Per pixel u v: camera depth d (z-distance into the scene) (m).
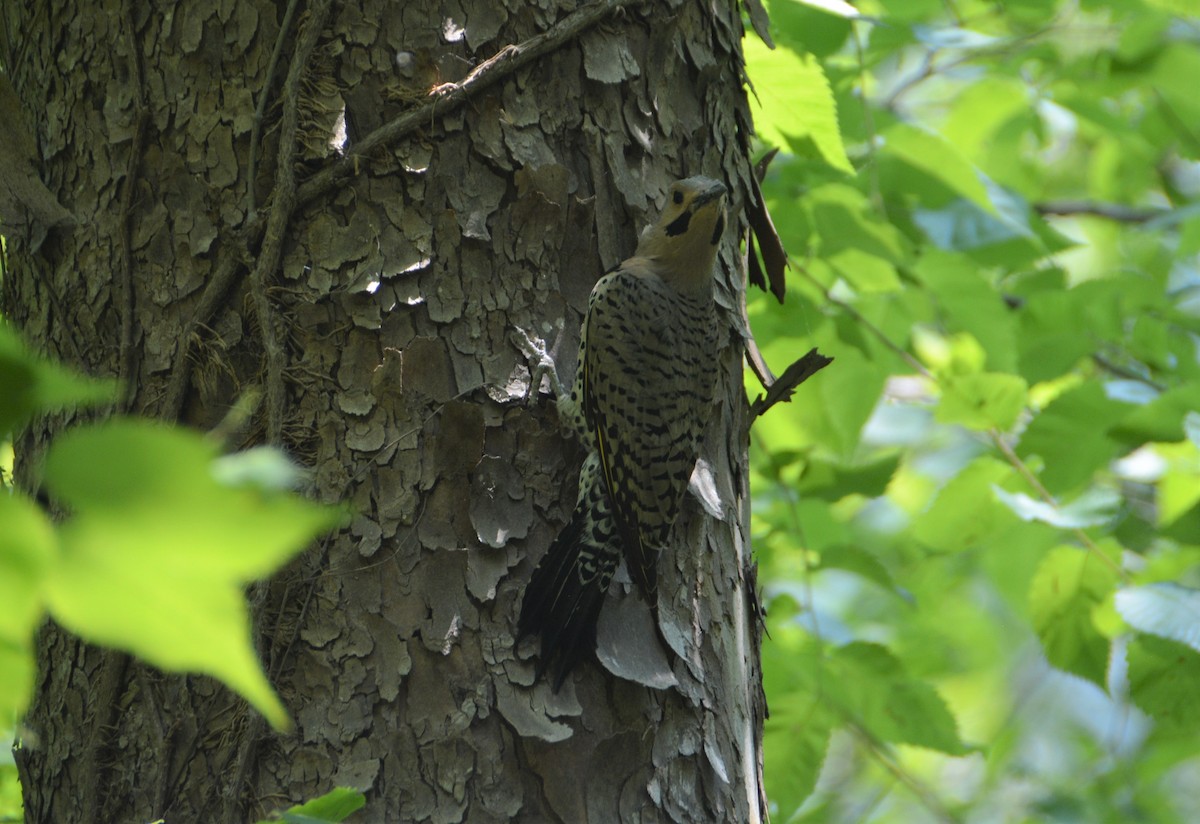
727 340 9.30
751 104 11.78
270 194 7.75
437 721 7.14
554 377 7.95
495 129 8.05
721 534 8.66
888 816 18.27
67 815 7.52
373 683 7.19
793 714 12.35
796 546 13.93
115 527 2.29
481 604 7.41
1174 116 17.03
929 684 12.36
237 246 7.71
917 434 19.02
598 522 7.91
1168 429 11.91
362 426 7.52
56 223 8.12
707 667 8.14
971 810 18.59
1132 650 11.48
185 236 7.82
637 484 8.05
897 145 13.90
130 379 7.75
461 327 7.78
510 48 8.09
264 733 7.15
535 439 7.87
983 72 17.33
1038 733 19.98
